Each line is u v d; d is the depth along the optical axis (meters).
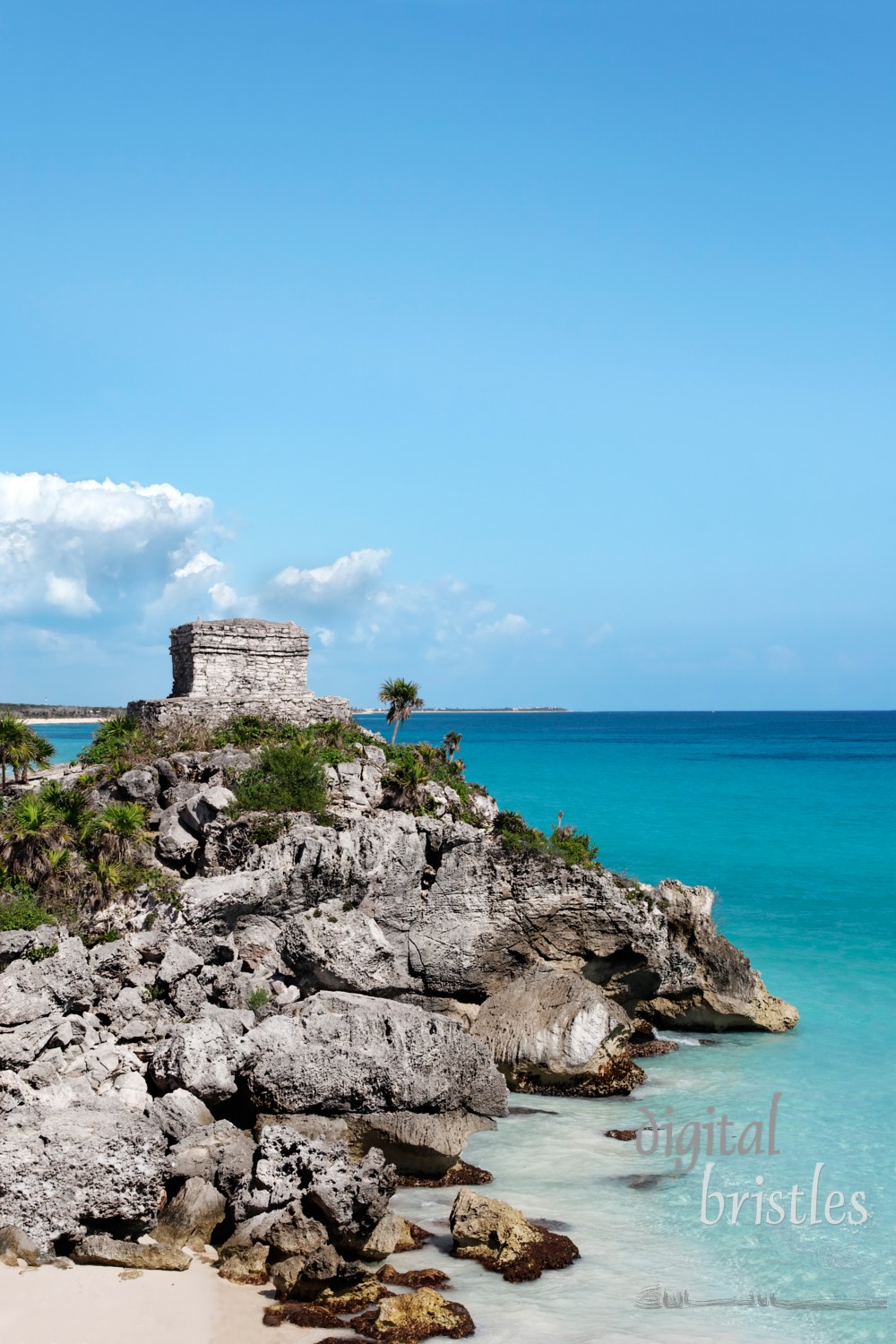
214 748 53.34
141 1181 27.19
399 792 49.78
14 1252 25.83
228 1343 23.17
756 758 197.62
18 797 49.41
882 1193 31.30
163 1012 37.59
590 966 47.50
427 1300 24.45
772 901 66.50
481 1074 35.59
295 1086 32.78
